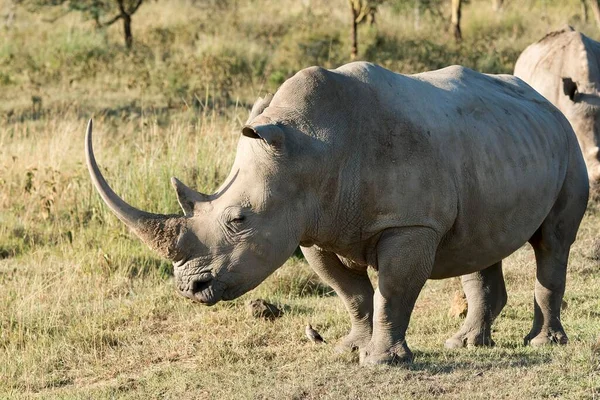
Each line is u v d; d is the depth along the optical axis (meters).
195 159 40.88
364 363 22.09
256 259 20.69
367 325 24.00
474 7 91.25
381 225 21.39
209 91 62.56
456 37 77.75
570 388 20.47
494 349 24.00
